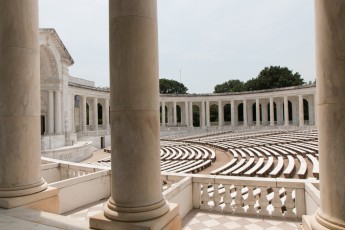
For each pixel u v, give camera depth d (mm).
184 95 117500
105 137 86688
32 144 11289
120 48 8133
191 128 115188
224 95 114688
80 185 16078
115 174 8352
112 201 8453
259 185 13859
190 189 14891
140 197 8117
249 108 119062
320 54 6598
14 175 10914
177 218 9164
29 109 11172
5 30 10922
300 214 13297
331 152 6383
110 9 8422
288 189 13539
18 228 8938
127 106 8086
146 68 8195
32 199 11039
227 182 14391
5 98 10859
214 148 63312
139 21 8094
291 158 36188
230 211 14328
